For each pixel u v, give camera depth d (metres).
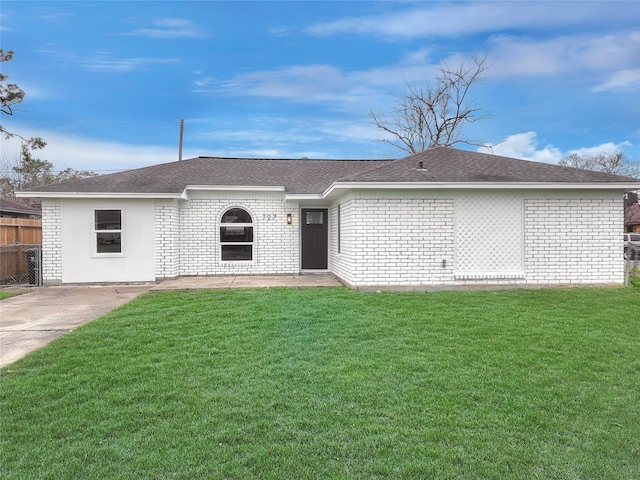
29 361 4.75
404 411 3.50
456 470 2.72
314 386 4.00
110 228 11.44
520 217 9.78
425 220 9.65
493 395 3.79
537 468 2.75
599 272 9.90
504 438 3.10
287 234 12.99
